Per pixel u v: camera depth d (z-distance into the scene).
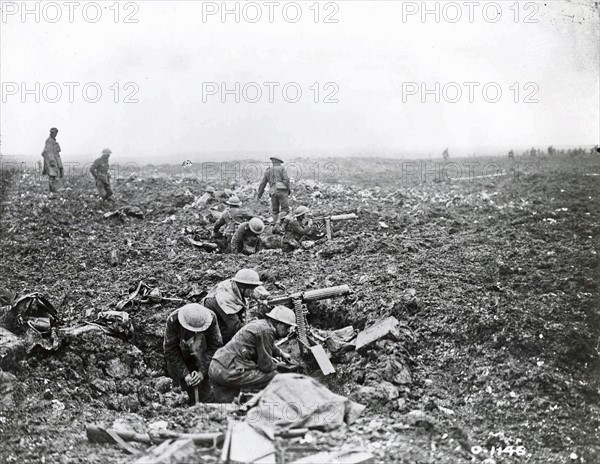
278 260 10.69
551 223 13.16
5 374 6.43
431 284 9.18
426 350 7.66
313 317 8.59
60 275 10.33
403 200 15.81
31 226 12.90
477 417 6.43
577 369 7.31
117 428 6.05
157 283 9.50
